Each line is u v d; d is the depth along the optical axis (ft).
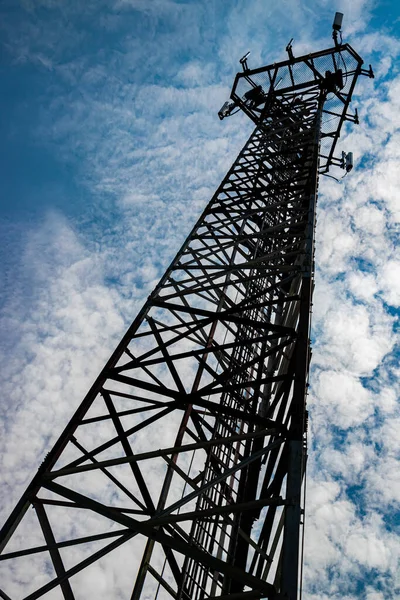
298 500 24.26
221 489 34.24
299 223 46.85
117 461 28.60
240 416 29.71
